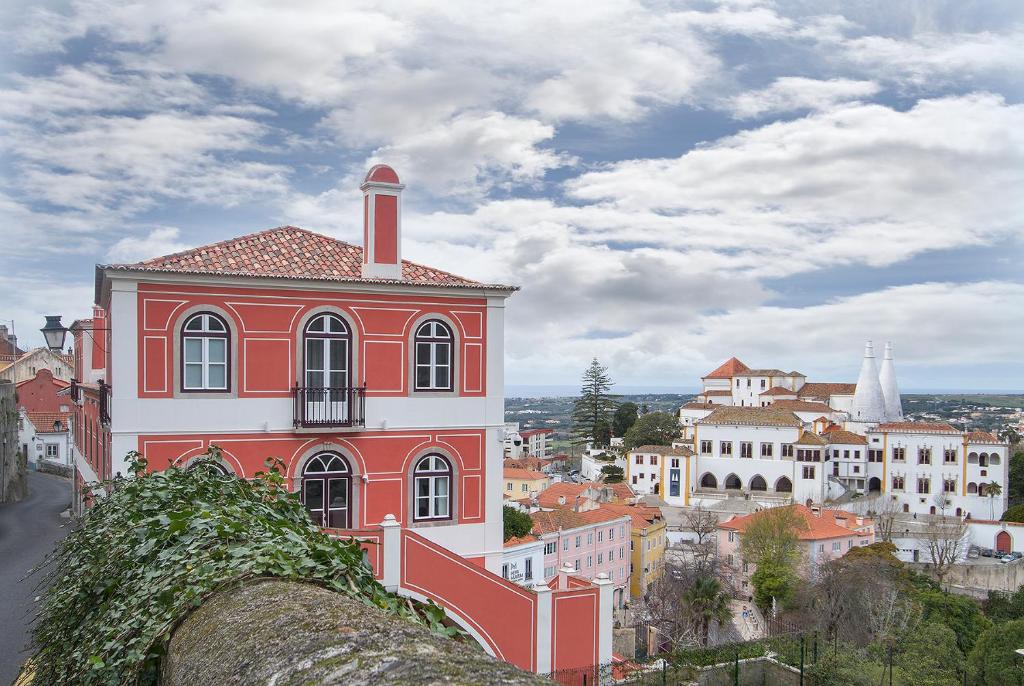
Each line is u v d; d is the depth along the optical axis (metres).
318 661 3.10
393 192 18.89
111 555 7.22
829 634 46.75
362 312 18.20
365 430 18.14
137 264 16.97
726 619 52.59
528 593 14.95
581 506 70.69
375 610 4.07
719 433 106.69
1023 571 69.56
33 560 31.44
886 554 67.50
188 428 16.66
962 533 83.31
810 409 121.50
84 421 29.39
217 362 17.02
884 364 134.88
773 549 63.88
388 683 2.69
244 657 3.56
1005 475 97.06
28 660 7.88
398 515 18.56
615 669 28.59
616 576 66.12
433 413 18.91
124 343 16.20
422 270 20.44
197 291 16.77
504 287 19.31
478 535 19.31
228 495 9.16
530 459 123.56
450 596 14.79
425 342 18.95
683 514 93.81
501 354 19.64
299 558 5.93
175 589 5.49
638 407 150.38
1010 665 40.25
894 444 102.81
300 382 17.61
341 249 20.41
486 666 2.87
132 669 5.21
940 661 41.69
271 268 18.31
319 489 17.95
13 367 72.94
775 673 34.50
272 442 17.39
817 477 99.75
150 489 8.85
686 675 32.59
